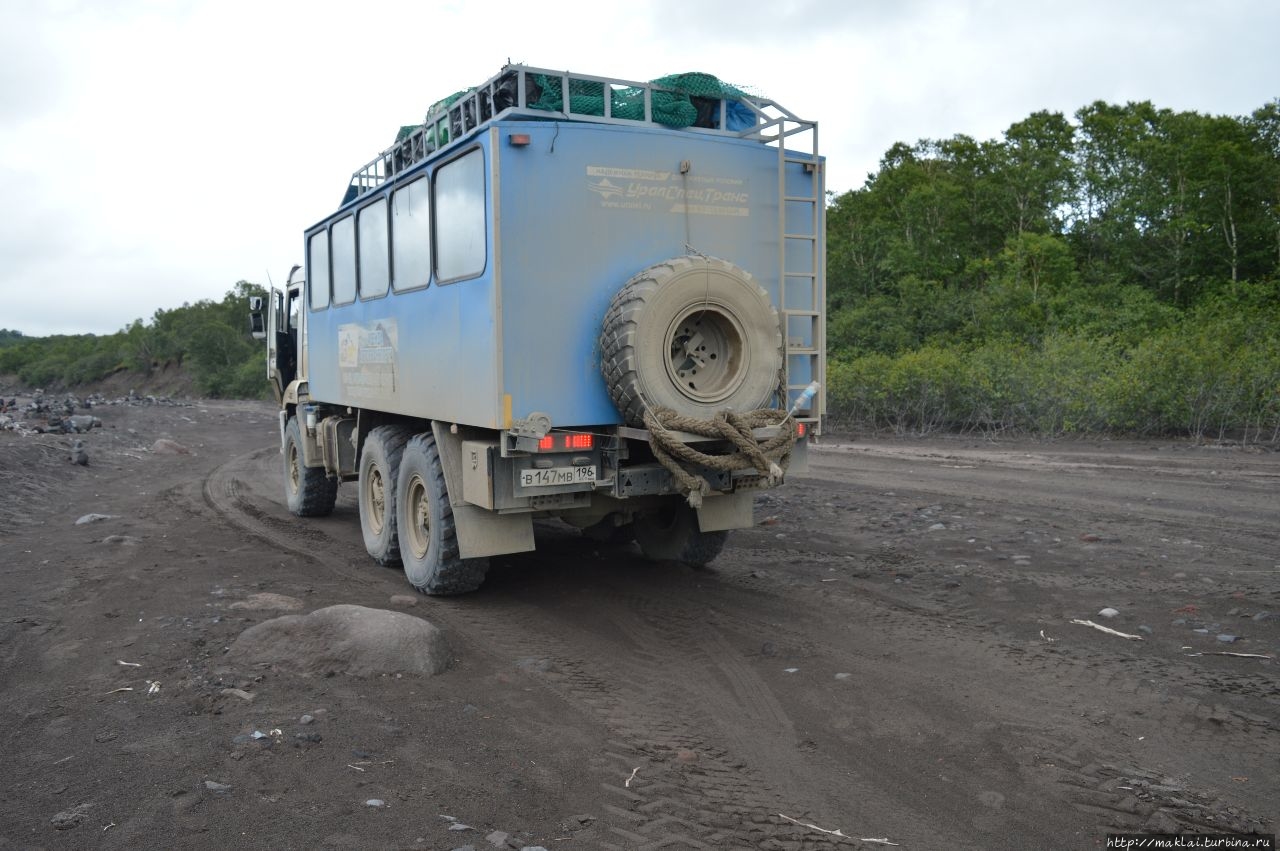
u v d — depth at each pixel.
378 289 8.53
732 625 6.58
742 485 6.61
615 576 8.13
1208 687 5.11
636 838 3.63
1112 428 18.33
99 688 5.27
